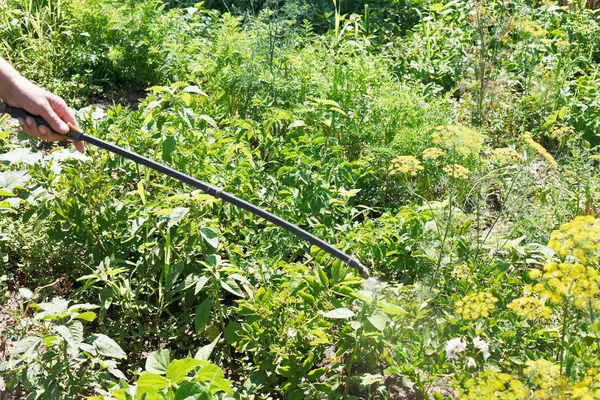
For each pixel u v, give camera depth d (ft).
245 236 13.96
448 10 24.86
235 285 12.03
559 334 11.59
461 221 13.64
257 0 26.45
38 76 20.45
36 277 14.05
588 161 17.65
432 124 17.34
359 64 19.58
